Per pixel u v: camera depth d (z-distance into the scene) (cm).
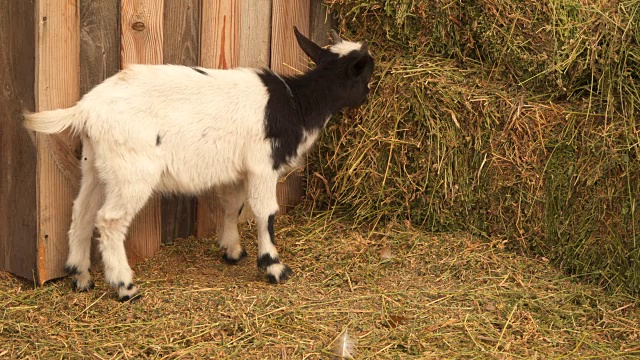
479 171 298
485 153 298
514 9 293
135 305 272
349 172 307
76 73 278
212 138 278
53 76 274
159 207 297
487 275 289
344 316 271
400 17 301
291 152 287
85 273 279
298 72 317
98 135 269
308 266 293
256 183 283
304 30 316
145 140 271
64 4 274
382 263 295
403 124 304
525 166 294
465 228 305
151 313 269
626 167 282
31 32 271
